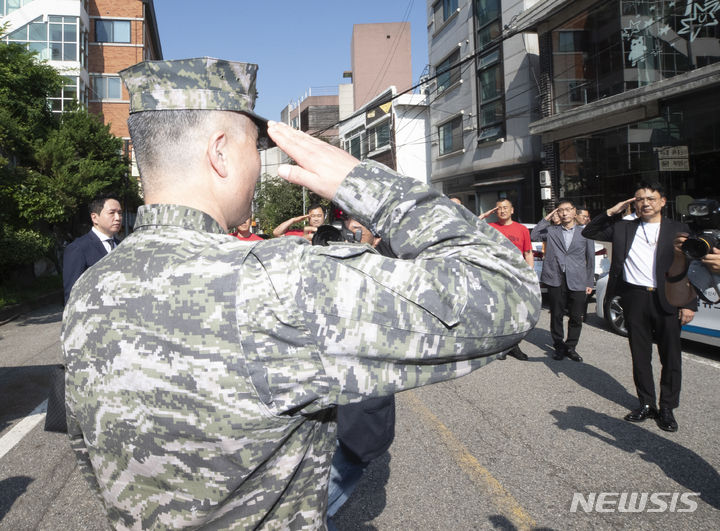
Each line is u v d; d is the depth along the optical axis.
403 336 0.71
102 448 0.75
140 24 27.77
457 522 2.47
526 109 16.30
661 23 11.00
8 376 5.60
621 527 2.40
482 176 19.00
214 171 0.82
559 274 5.45
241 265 0.72
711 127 10.07
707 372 4.79
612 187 12.73
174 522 0.72
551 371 5.00
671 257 3.50
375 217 0.83
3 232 12.38
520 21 14.99
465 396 4.31
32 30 23.73
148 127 0.81
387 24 43.19
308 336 0.70
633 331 3.71
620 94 11.55
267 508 0.74
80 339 0.77
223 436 0.68
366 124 28.58
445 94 21.36
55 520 2.58
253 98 0.87
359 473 1.53
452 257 0.77
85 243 4.12
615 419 3.73
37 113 13.77
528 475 2.92
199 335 0.69
